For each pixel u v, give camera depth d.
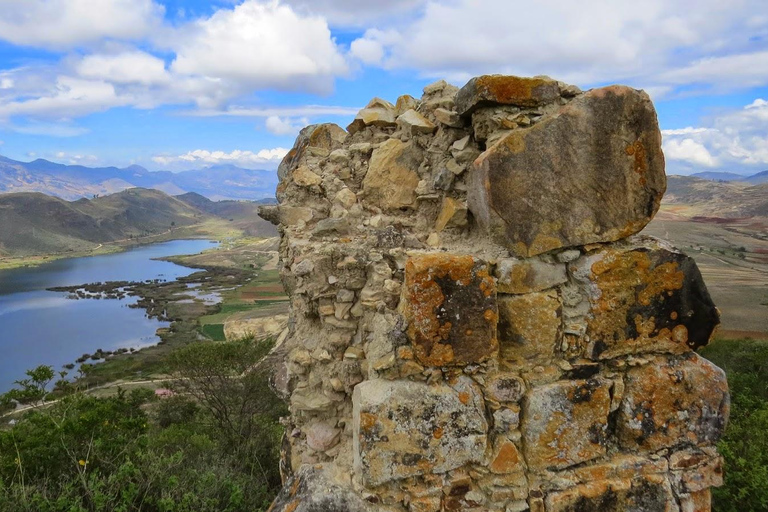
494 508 3.30
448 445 3.24
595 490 3.33
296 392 4.24
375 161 4.60
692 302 3.41
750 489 5.57
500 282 3.28
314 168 5.04
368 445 3.19
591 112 3.20
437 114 4.07
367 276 3.93
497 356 3.30
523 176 3.18
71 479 5.43
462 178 3.86
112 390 30.16
